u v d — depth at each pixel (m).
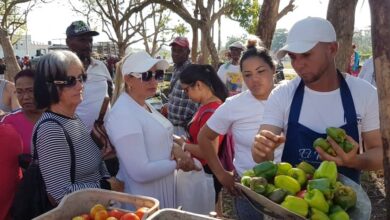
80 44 4.26
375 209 5.20
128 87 3.03
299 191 1.90
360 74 6.52
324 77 2.27
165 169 2.94
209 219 2.02
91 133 2.94
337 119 2.28
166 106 6.59
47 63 2.53
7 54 9.59
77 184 2.53
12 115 3.43
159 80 3.14
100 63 4.53
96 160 2.73
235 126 3.04
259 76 2.87
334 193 1.82
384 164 1.68
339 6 5.39
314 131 2.29
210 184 3.60
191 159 3.21
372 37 1.63
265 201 1.80
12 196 2.68
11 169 2.67
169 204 3.06
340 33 5.41
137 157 2.81
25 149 3.29
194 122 3.79
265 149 2.11
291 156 2.37
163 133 3.03
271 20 7.40
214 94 3.81
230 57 7.82
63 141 2.48
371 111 2.28
